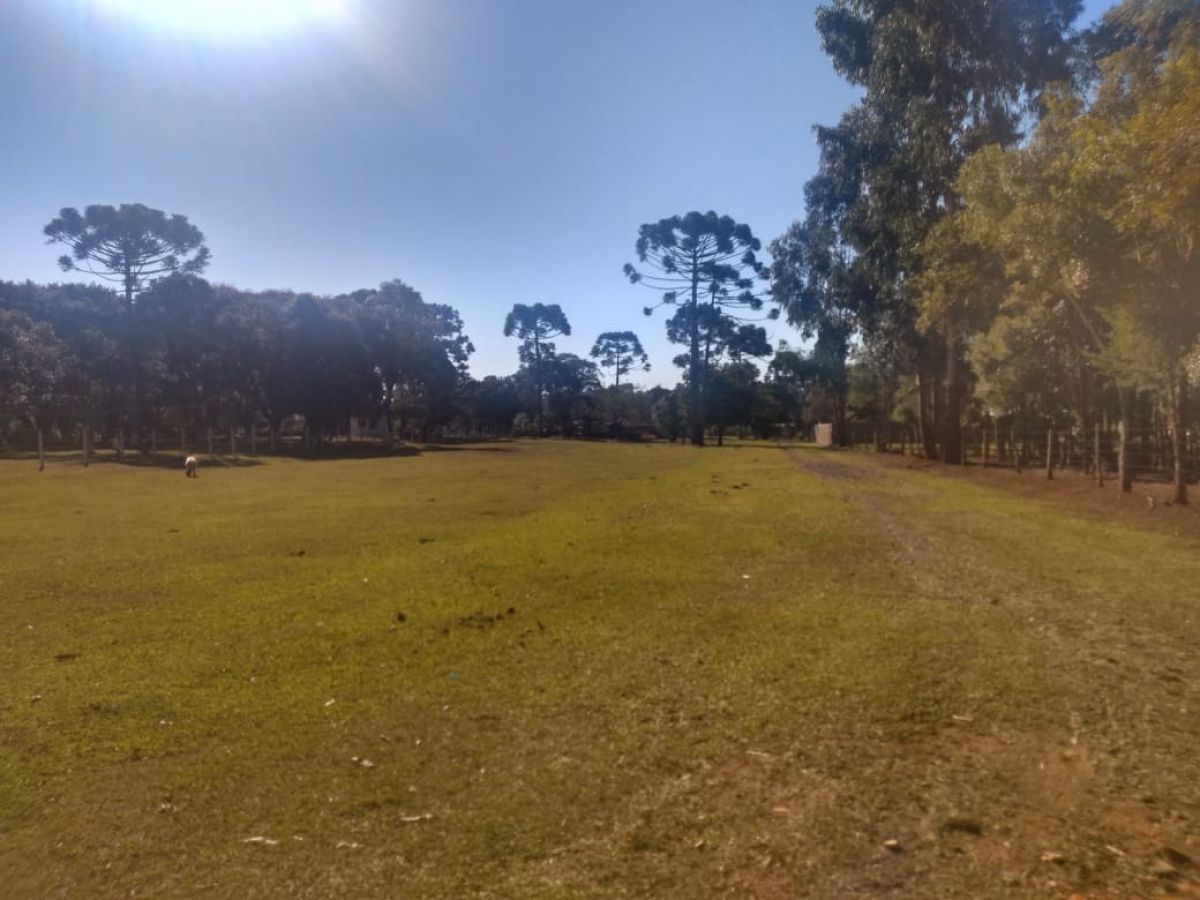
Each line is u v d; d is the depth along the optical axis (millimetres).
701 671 6438
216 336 55781
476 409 101750
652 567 11047
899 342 36531
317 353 61281
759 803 4223
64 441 68625
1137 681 6125
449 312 93500
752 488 24844
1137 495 18672
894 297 33312
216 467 42281
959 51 26688
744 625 7879
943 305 25031
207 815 4199
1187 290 14742
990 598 8984
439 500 22406
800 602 8875
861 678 6203
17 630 8125
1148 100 12844
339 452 60062
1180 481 16766
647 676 6328
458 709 5668
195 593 9867
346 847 3857
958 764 4680
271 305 62125
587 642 7324
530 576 10531
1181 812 4105
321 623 8242
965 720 5344
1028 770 4602
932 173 27625
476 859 3732
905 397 52688
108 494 25312
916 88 27734
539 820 4082
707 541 13383
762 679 6211
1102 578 10078
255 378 60281
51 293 63094
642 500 21297
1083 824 3988
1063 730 5180
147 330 52844
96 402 52719
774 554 12031
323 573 11148
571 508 19656
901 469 35000
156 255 55000
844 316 39750
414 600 9258
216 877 3639
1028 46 25875
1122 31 22875
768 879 3533
